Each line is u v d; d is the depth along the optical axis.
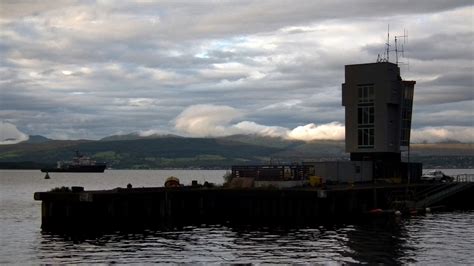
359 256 44.72
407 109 96.56
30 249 49.41
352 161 87.50
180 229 61.50
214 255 45.69
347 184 81.44
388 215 74.19
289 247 49.16
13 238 56.19
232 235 56.84
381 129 91.81
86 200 61.12
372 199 76.25
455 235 56.03
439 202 83.50
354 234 56.88
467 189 87.38
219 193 71.75
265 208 70.38
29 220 75.69
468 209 85.12
